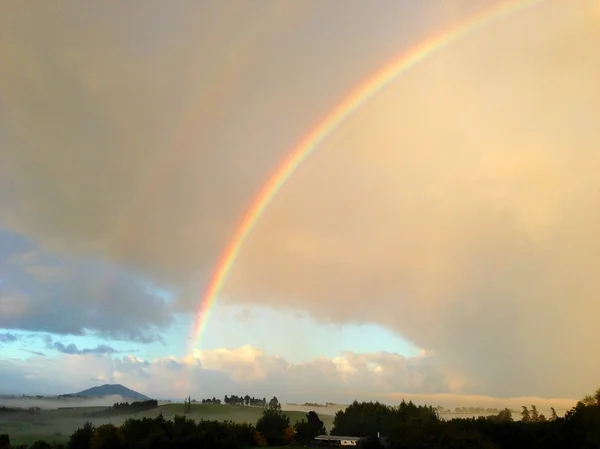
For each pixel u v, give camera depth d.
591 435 81.12
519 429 87.75
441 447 83.94
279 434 131.75
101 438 90.75
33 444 109.75
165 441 92.38
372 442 106.88
